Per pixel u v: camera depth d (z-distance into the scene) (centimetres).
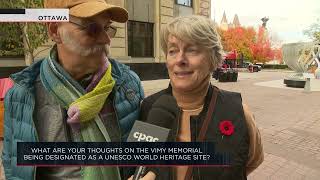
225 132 134
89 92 151
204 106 140
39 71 160
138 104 172
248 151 141
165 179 133
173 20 135
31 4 546
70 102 148
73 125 148
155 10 1847
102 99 149
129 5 1695
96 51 150
